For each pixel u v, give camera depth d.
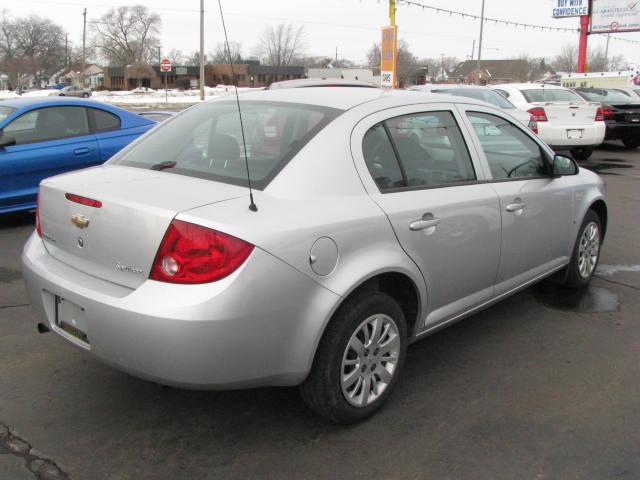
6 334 4.00
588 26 33.81
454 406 3.20
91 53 94.25
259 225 2.49
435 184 3.31
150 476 2.62
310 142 2.87
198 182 2.82
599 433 2.96
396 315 3.05
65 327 2.82
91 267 2.76
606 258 5.92
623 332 4.18
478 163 3.62
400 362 3.15
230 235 2.42
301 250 2.56
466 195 3.41
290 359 2.62
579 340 4.04
